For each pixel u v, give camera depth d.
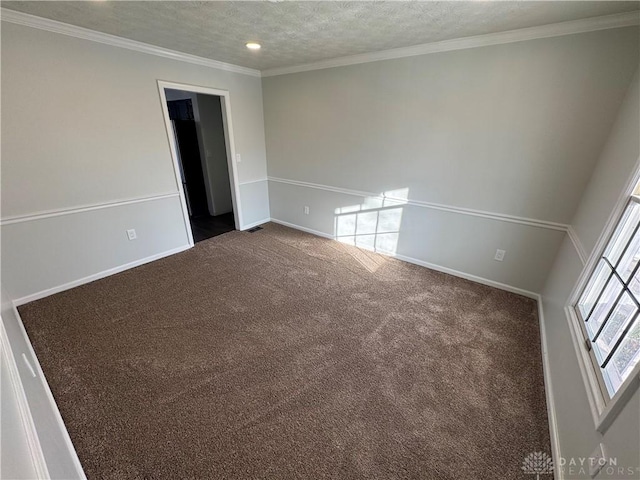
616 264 1.32
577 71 1.94
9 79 2.04
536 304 2.47
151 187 3.07
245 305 2.46
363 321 2.26
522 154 2.30
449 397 1.61
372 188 3.33
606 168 1.77
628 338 1.04
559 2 1.59
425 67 2.55
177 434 1.42
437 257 3.07
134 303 2.46
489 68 2.25
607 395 1.02
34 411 1.00
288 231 4.27
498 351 1.95
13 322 1.79
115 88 2.57
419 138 2.80
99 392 1.63
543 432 1.43
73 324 2.18
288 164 4.06
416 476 1.25
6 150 2.12
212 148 4.70
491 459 1.31
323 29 2.14
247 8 1.80
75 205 2.54
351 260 3.33
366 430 1.44
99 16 1.98
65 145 2.38
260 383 1.71
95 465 1.28
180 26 2.14
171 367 1.81
